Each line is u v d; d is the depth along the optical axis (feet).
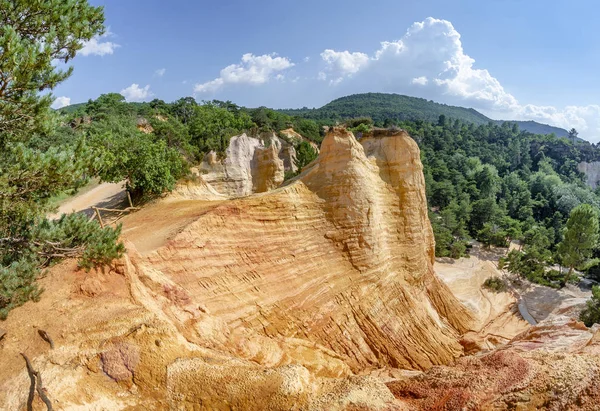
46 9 35.45
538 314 125.39
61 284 35.86
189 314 43.27
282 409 28.91
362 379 32.63
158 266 51.72
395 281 83.35
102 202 121.90
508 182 366.63
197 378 30.55
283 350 53.01
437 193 288.92
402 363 68.80
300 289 66.08
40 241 36.32
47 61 33.83
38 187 36.29
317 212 75.97
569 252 163.02
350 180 78.13
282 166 170.09
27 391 26.53
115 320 33.14
